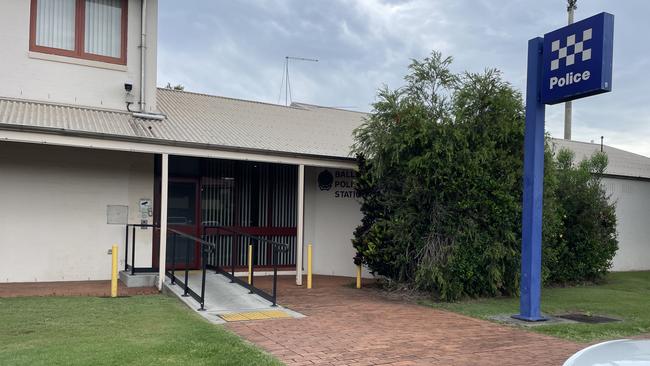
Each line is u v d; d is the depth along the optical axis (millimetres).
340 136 15422
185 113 14211
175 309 8844
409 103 11375
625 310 10453
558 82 8836
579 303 11180
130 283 11125
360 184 12367
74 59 12180
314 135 14875
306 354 6473
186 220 13547
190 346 6418
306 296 11070
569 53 8641
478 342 7410
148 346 6340
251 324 8172
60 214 11891
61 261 11875
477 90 11133
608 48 8172
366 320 8734
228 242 14062
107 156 12438
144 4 12867
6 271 11367
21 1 11711
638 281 15695
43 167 11750
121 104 12664
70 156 12031
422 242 11172
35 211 11648
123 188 12602
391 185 11820
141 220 12773
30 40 11812
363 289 12258
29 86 11734
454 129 10938
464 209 10797
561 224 13156
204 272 9203
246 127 14086
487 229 10953
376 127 11828
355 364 6105
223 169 14078
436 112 11289
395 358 6418
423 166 10820
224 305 9492
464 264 10727
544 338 7789
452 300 10828
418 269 11164
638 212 19734
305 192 15078
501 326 8594
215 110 15375
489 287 11188
